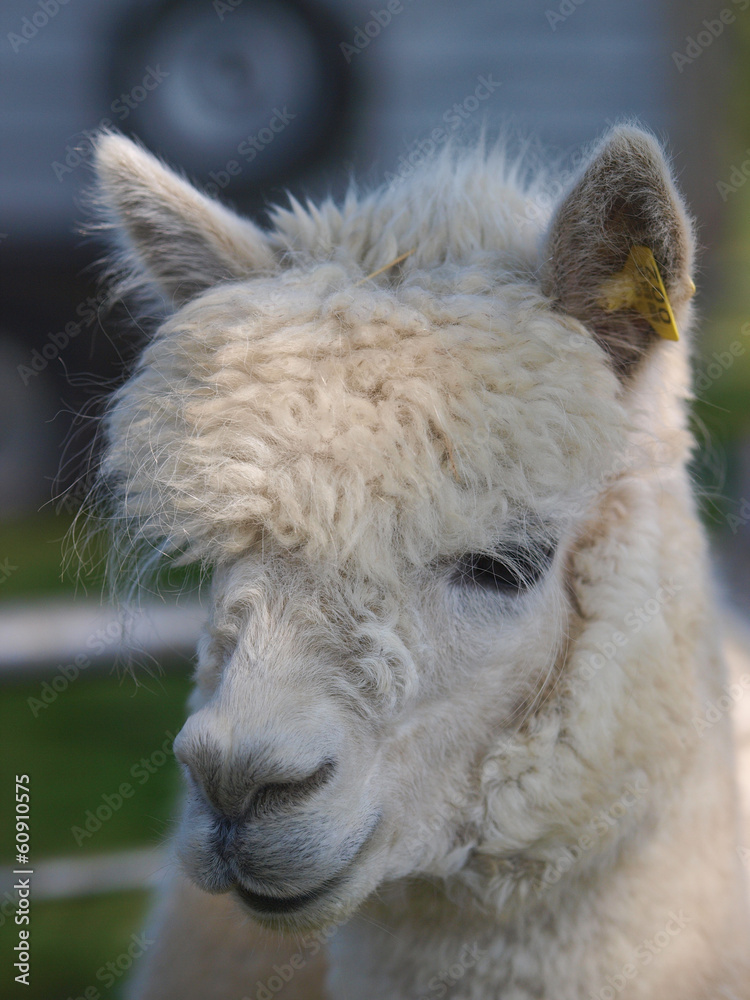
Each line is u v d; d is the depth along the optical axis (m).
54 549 10.53
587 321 3.08
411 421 2.69
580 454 2.83
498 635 2.88
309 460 2.65
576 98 11.81
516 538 2.82
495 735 2.96
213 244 3.52
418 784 2.90
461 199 3.38
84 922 5.82
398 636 2.72
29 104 11.70
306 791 2.62
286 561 2.72
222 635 2.79
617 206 2.86
